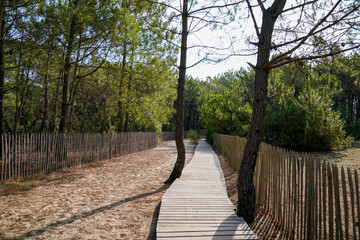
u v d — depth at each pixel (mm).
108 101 13273
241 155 9023
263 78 4477
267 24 4488
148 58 13766
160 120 29250
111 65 12484
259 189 5738
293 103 15844
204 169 9938
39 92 12516
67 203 5598
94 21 9203
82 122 24094
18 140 7832
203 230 3715
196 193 6031
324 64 4230
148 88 13883
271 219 4746
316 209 3320
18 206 5277
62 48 9961
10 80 11938
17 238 3812
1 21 8672
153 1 7621
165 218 4246
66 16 9062
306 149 15164
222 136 15977
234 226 3885
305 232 3559
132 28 10094
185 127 63156
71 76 12984
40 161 8664
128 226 4410
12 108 15422
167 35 8461
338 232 2881
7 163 7656
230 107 22828
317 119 14758
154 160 13555
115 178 8539
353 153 13039
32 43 8531
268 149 5180
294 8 4215
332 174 3027
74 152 10516
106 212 5094
